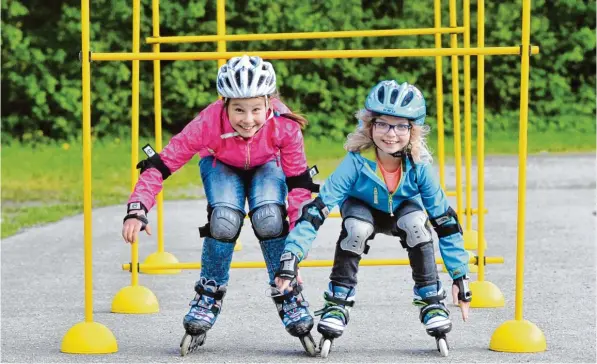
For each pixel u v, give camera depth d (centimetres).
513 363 650
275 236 667
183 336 712
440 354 672
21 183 1841
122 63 2277
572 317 798
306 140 2305
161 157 661
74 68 2288
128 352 688
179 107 2298
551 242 1196
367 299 880
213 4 2303
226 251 673
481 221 850
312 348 668
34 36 2275
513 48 664
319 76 2334
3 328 774
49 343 720
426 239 668
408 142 650
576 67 2498
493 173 1925
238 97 639
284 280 634
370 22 2333
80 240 1262
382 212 669
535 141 2367
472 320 790
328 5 2312
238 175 677
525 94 661
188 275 1020
